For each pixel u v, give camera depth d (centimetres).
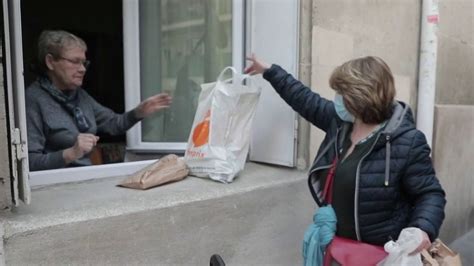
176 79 271
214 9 259
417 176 164
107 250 161
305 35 241
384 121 172
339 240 177
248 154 262
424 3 328
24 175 153
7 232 140
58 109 223
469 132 400
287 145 242
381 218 168
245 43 255
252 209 208
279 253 224
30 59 235
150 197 183
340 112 183
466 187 407
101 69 299
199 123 220
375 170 166
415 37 333
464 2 402
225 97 212
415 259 155
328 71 254
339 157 180
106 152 249
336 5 256
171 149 262
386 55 302
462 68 417
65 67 222
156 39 267
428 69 331
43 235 146
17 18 150
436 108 345
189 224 184
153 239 173
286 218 225
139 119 255
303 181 231
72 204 170
